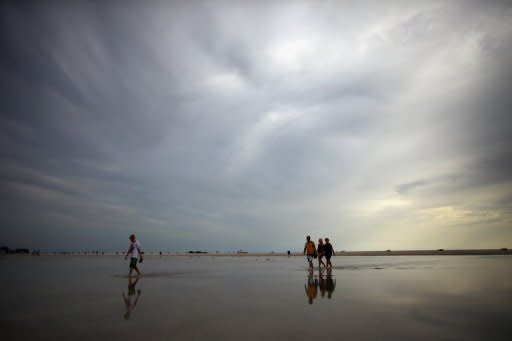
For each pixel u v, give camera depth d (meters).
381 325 5.20
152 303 7.29
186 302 7.41
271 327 5.10
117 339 4.52
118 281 12.09
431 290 9.16
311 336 4.59
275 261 33.91
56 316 5.99
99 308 6.73
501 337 4.55
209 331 4.89
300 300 7.62
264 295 8.43
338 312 6.21
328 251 19.03
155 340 4.46
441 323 5.32
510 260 29.55
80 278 13.33
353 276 13.62
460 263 24.11
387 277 13.04
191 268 20.44
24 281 12.15
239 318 5.73
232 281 11.94
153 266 23.02
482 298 7.79
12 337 4.64
